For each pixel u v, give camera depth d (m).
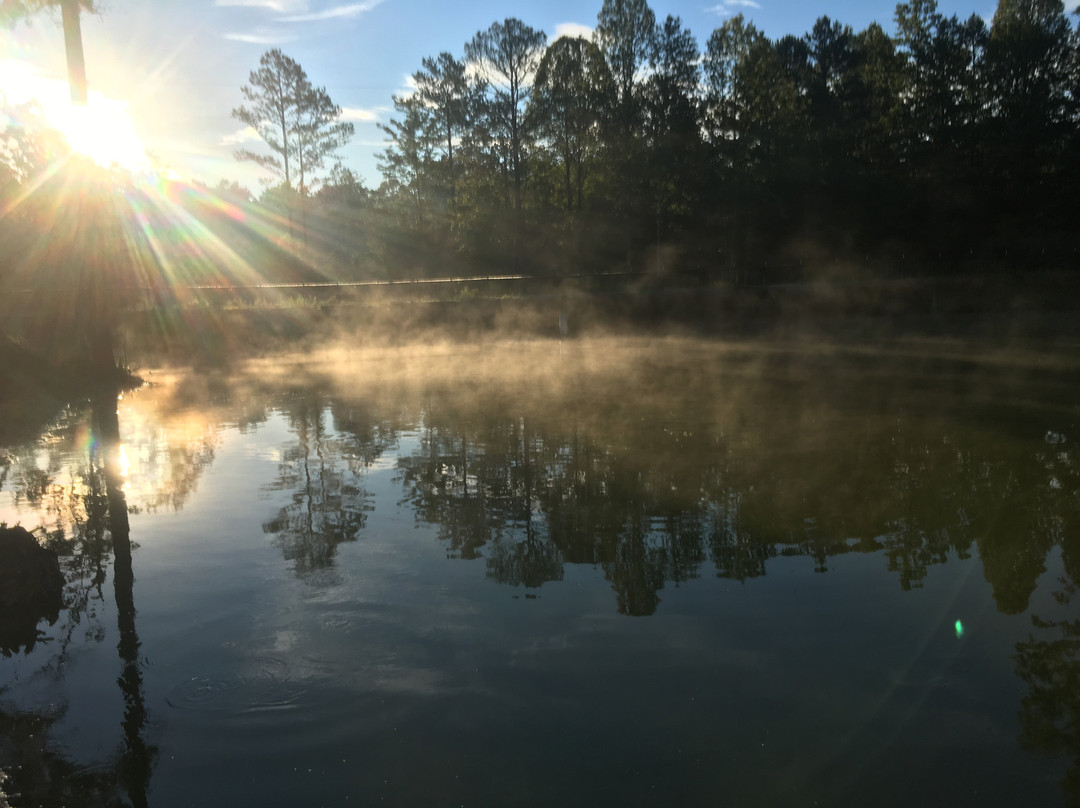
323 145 49.84
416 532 6.14
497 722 3.52
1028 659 3.99
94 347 16.41
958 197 32.84
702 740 3.36
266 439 10.02
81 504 7.26
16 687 3.94
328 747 3.38
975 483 7.12
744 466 7.95
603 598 4.83
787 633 4.32
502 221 43.94
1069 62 35.53
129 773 3.24
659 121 38.38
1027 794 3.00
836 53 56.72
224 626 4.55
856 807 2.95
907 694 3.70
